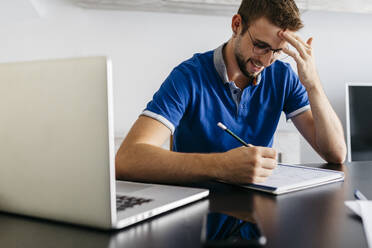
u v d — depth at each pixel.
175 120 1.10
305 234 0.46
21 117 0.49
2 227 0.49
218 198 0.66
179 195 0.63
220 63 1.20
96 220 0.47
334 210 0.58
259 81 1.26
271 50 1.03
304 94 1.35
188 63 1.25
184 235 0.46
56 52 2.33
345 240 0.44
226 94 1.23
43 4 2.27
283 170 0.90
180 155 0.81
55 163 0.48
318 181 0.79
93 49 2.35
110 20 2.35
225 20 2.45
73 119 0.46
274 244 0.43
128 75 2.38
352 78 2.55
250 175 0.74
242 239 0.41
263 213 0.56
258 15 1.01
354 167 1.05
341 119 2.55
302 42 1.15
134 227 0.49
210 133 1.25
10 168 0.52
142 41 2.39
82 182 0.47
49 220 0.51
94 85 0.44
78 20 2.33
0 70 0.50
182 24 2.41
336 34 2.52
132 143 0.90
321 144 1.16
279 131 2.29
